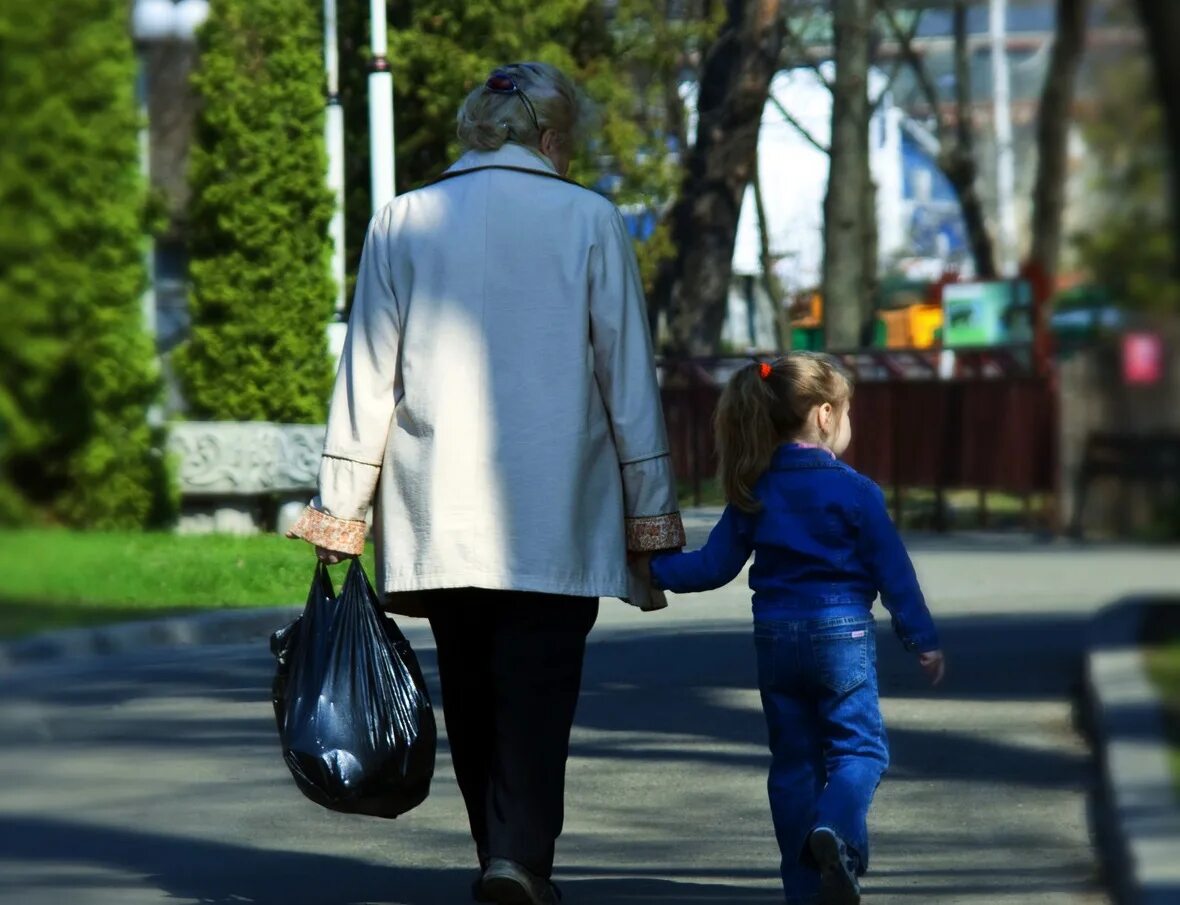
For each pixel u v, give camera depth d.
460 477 8.75
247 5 31.14
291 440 36.12
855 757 9.28
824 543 9.38
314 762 8.95
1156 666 16.73
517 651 8.96
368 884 10.35
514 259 8.87
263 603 25.03
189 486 34.59
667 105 64.56
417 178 57.19
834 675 9.32
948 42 66.12
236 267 35.34
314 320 36.94
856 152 65.00
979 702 17.94
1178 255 23.33
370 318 9.00
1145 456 37.75
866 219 65.75
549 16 55.88
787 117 76.19
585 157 56.84
